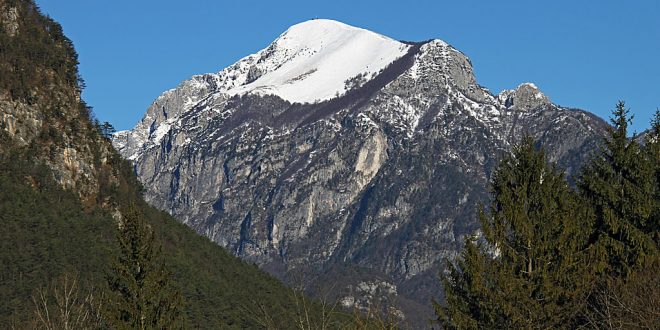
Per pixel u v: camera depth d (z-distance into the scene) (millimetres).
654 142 93750
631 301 65250
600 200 91000
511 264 80000
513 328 76625
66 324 63938
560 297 77375
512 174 84062
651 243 84875
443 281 80625
